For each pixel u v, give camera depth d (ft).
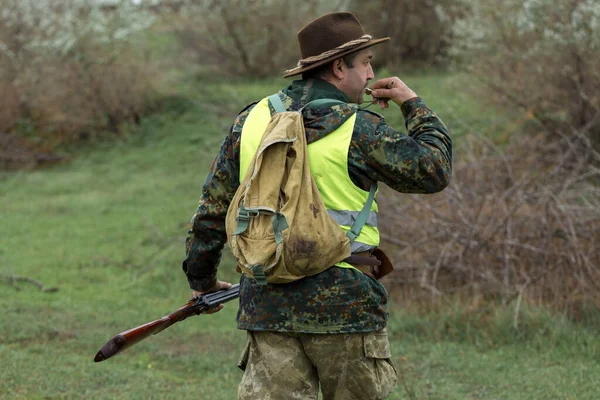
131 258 33.40
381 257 10.95
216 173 10.94
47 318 24.56
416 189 10.44
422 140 10.57
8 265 32.30
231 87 63.72
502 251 25.16
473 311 23.39
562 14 35.47
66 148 58.75
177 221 38.60
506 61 38.42
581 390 17.97
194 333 23.61
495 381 18.90
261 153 10.03
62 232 37.93
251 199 9.98
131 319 24.94
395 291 26.25
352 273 10.23
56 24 60.54
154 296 28.96
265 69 66.85
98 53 60.08
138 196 44.80
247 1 65.41
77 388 18.24
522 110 37.29
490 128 39.86
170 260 32.68
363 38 10.91
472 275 24.64
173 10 69.05
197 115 58.70
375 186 10.61
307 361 10.43
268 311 10.19
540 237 24.88
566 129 35.40
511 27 38.37
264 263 9.73
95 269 32.07
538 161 30.96
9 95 57.98
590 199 27.17
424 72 60.08
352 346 10.29
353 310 10.18
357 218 10.39
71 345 22.04
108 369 19.80
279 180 9.99
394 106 45.06
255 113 10.93
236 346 22.40
